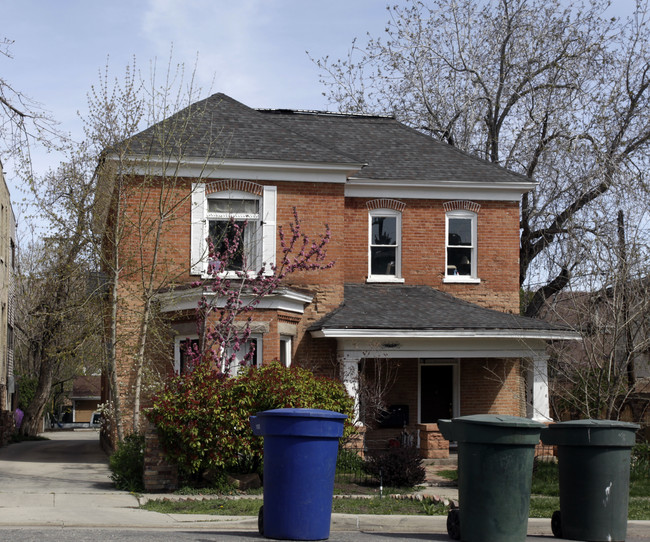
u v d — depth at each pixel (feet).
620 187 77.15
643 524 38.83
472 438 31.09
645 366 80.23
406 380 73.15
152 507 40.42
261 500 43.45
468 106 107.55
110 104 78.07
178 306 63.62
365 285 74.59
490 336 65.82
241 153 67.92
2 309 104.53
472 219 77.20
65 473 54.85
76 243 59.52
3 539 29.58
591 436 33.58
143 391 64.34
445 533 35.96
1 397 98.68
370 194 75.41
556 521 35.35
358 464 56.39
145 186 64.75
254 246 68.39
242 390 47.75
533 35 102.94
